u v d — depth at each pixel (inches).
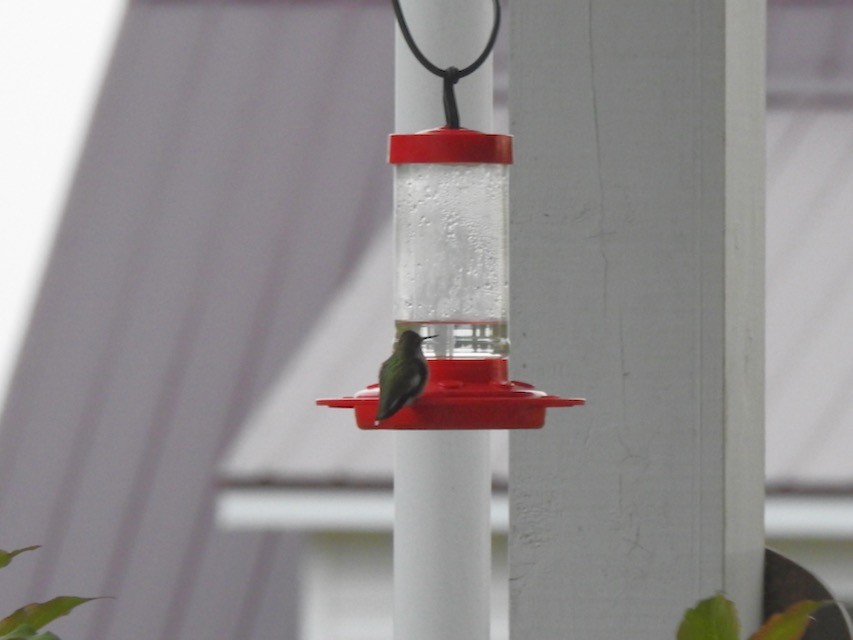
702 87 201.6
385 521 498.6
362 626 504.7
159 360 668.7
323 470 502.9
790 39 634.8
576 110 203.9
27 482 655.1
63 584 633.6
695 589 199.6
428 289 205.6
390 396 178.1
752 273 211.8
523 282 204.4
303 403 530.0
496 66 618.8
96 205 709.9
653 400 201.6
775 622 154.3
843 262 561.0
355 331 564.1
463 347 203.9
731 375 202.1
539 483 203.3
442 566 226.4
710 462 199.9
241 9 758.5
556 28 204.5
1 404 673.6
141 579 634.2
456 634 226.4
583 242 203.5
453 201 206.7
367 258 604.7
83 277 693.9
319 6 753.6
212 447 652.1
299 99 722.8
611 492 201.8
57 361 677.9
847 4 649.6
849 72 619.5
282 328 661.3
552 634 202.5
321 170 698.2
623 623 201.2
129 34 757.3
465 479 226.8
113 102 737.6
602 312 202.8
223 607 623.2
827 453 499.8
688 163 201.8
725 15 201.0
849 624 206.1
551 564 202.8
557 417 203.0
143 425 658.8
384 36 740.0
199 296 678.5
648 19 202.8
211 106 727.7
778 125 600.4
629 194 202.8
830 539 490.9
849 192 578.6
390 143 201.5
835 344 538.9
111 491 650.2
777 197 579.5
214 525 639.8
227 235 689.0
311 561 506.3
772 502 486.3
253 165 705.6
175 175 709.9
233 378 660.7
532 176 204.5
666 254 201.9
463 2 227.9
